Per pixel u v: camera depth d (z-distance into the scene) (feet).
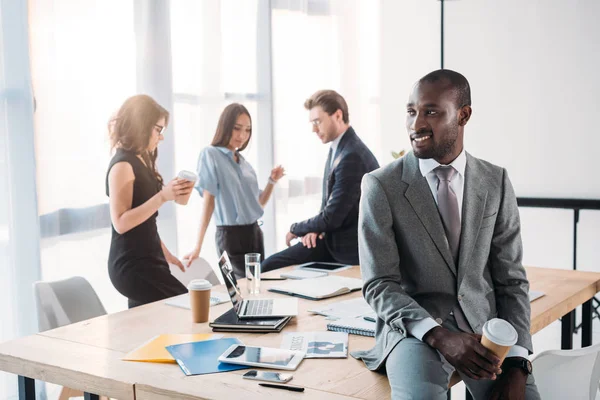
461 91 5.69
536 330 7.06
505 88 16.05
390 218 5.81
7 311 10.56
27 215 10.65
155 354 6.07
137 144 10.69
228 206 13.12
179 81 13.55
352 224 11.98
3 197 10.46
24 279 10.66
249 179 13.39
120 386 5.48
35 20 10.69
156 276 10.83
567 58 15.29
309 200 17.34
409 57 18.04
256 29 15.44
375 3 18.39
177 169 13.60
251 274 8.36
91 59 11.57
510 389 5.41
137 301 10.82
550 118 15.56
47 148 10.93
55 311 8.57
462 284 5.79
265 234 15.99
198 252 13.10
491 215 5.97
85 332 6.89
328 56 17.46
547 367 6.40
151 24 12.60
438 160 5.78
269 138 15.80
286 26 16.19
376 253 5.80
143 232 10.74
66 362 5.95
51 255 11.05
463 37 16.55
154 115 10.75
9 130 10.46
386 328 5.77
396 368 5.24
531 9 15.64
